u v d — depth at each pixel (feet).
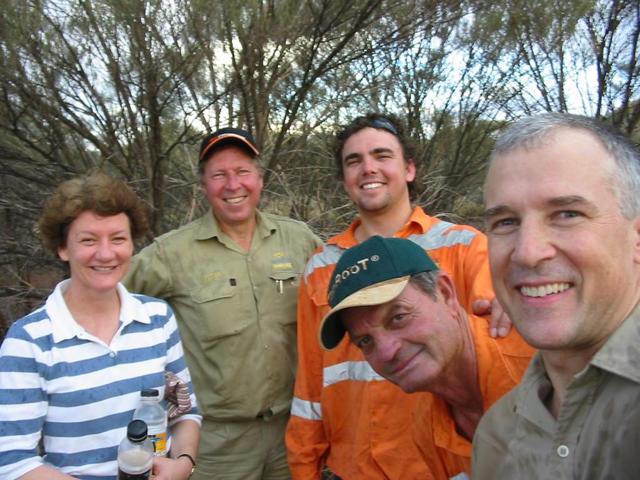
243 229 9.45
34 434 5.77
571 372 3.52
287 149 17.67
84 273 6.07
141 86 14.48
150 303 6.79
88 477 5.90
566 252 3.23
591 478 3.13
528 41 19.20
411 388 5.38
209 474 8.98
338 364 7.35
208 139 9.37
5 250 16.83
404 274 5.20
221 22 14.05
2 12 13.06
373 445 6.81
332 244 8.41
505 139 3.52
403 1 16.60
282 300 9.23
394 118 8.79
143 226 6.61
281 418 9.24
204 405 8.93
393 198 8.37
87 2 13.51
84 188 6.09
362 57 17.81
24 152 16.81
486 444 4.35
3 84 14.25
